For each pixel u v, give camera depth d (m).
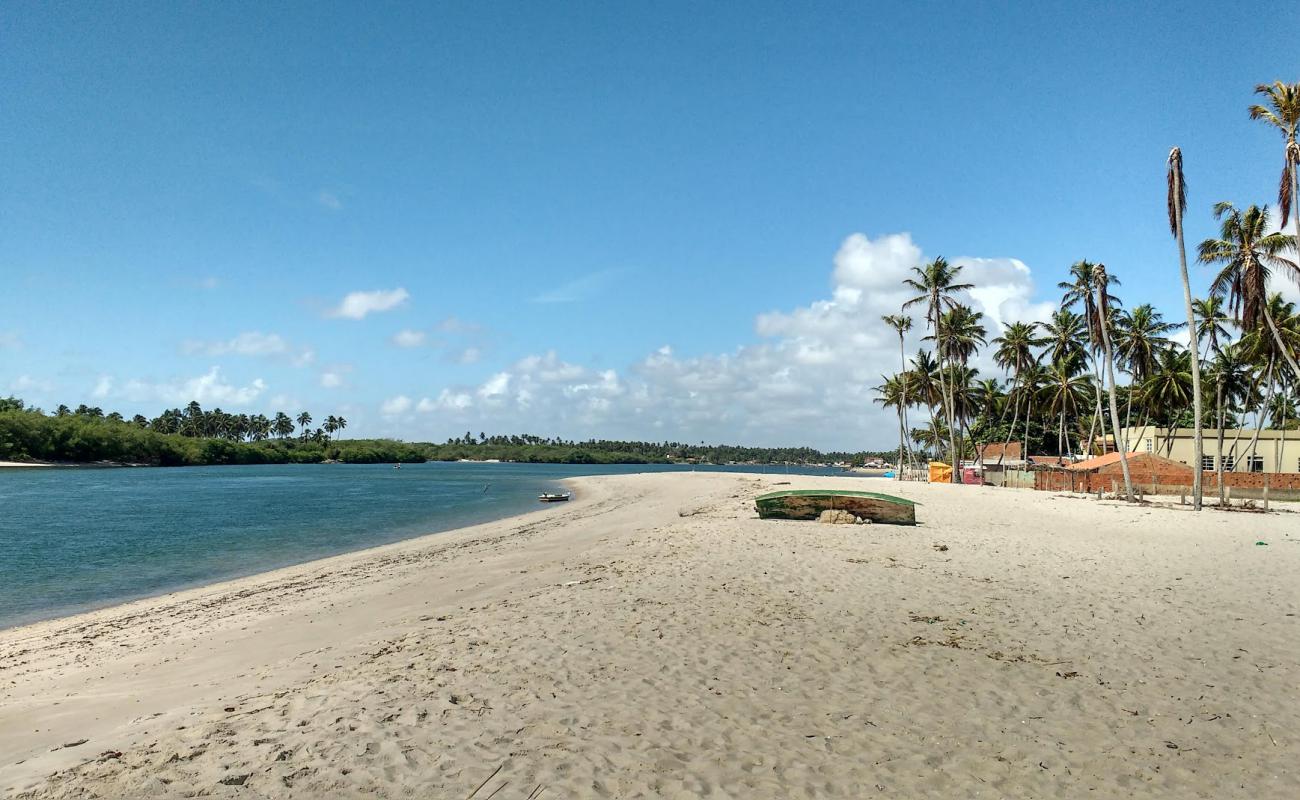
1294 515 30.83
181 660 10.60
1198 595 12.56
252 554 24.56
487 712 6.86
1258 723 6.70
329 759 5.79
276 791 5.26
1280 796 5.31
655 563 16.05
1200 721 6.74
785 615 10.87
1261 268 33.72
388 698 7.25
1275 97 29.72
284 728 6.50
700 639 9.52
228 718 6.86
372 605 13.80
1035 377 69.75
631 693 7.42
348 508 45.28
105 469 114.06
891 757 5.94
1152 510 32.12
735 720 6.70
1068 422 86.38
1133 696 7.40
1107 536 21.78
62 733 7.36
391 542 27.72
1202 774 5.66
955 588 13.02
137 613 14.87
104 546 26.61
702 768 5.69
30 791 5.36
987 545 19.03
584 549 20.41
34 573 20.88
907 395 80.19
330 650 9.90
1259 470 56.56
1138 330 59.00
